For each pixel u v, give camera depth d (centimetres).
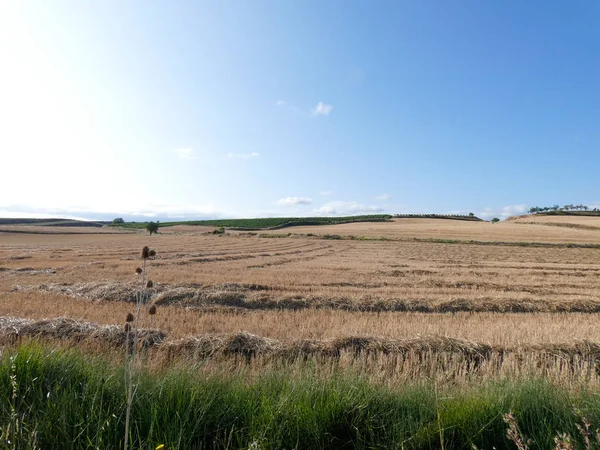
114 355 573
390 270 2092
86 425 288
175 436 287
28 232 7600
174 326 908
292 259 2836
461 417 317
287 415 310
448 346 732
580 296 1419
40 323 820
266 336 839
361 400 340
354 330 885
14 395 300
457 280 1758
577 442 283
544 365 616
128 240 5650
